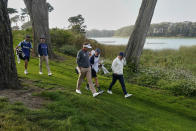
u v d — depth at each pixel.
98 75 9.55
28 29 21.98
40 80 6.07
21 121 2.84
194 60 15.15
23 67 8.79
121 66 6.11
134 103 5.90
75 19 38.94
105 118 3.85
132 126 4.09
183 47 20.47
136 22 11.65
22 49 7.04
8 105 3.23
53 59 12.34
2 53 4.15
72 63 11.98
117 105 5.21
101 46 18.75
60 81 6.85
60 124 3.05
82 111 3.78
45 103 3.79
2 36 4.11
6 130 2.51
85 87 6.81
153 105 6.03
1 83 4.20
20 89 4.42
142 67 11.23
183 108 5.96
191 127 4.68
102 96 5.94
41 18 11.69
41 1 11.63
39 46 7.38
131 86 8.01
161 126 4.46
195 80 8.66
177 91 7.65
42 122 2.99
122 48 19.34
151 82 8.79
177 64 13.62
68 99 4.15
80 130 3.08
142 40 11.49
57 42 18.11
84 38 19.70
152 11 11.31
